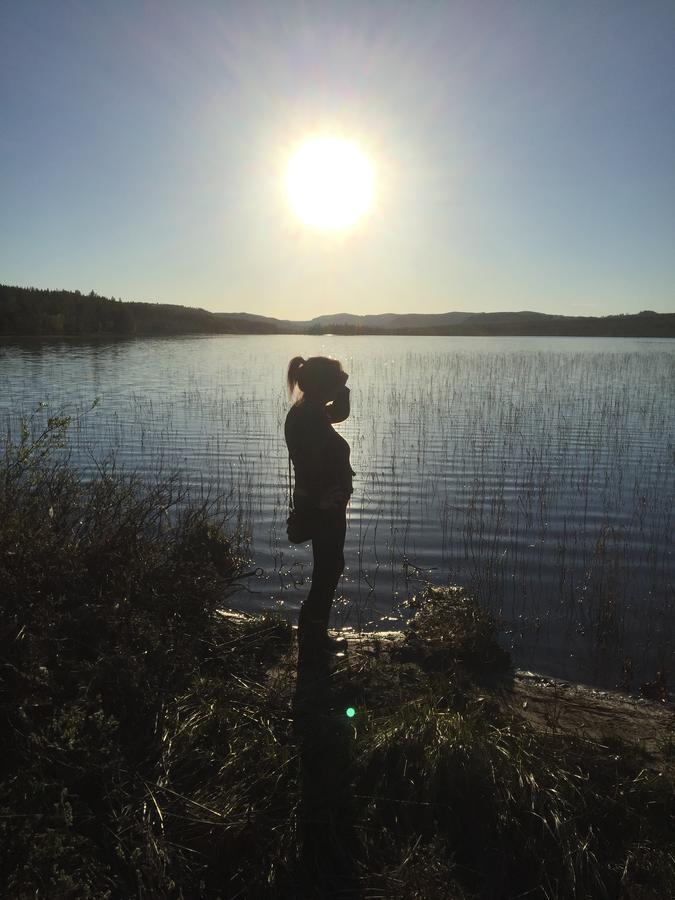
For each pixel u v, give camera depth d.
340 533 4.78
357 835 2.91
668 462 12.67
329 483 4.75
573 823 2.90
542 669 5.11
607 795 3.12
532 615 6.10
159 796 2.96
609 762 3.41
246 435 15.45
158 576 4.89
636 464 12.54
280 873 2.72
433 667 4.77
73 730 2.96
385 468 12.30
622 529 8.66
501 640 5.59
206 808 2.89
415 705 3.72
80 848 2.60
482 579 6.94
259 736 3.47
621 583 6.87
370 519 9.13
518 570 7.22
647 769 3.38
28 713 3.13
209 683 3.92
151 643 4.06
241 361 44.78
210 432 15.78
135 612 4.33
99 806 2.85
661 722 4.16
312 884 2.70
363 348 69.06
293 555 7.65
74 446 13.55
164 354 53.38
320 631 4.80
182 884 2.57
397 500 10.11
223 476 11.43
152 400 21.80
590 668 5.16
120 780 2.97
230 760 3.23
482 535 8.41
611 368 34.56
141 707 3.50
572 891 2.67
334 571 4.82
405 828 2.96
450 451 13.88
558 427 16.73
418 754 3.26
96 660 3.69
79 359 44.47
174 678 3.92
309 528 4.80
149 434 15.38
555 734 3.75
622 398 22.45
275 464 12.46
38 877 2.33
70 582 4.31
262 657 4.73
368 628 5.75
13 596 3.96
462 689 4.33
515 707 4.29
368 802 3.09
